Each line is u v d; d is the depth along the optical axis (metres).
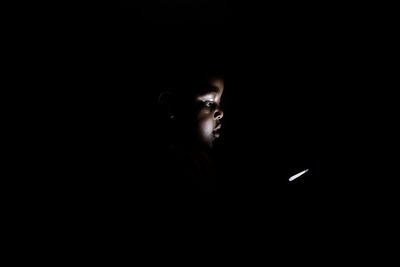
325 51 1.88
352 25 1.77
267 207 1.58
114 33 1.82
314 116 1.92
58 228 1.54
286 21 1.94
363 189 1.57
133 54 1.86
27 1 1.62
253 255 1.34
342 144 1.77
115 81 1.85
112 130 1.79
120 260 1.33
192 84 1.62
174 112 1.60
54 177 1.65
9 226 1.50
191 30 1.88
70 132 1.74
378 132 1.66
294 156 1.97
